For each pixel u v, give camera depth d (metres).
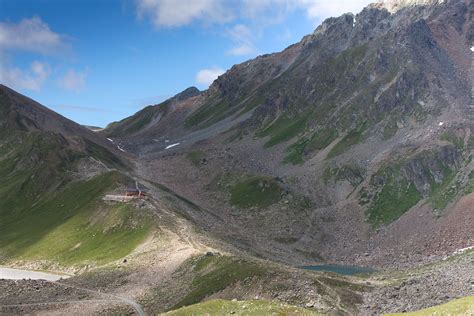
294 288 115.38
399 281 136.00
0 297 123.44
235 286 116.69
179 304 114.25
